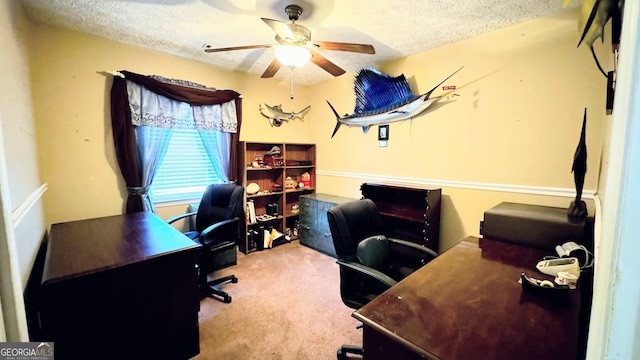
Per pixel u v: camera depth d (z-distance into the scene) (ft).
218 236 8.27
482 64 8.15
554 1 6.32
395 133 10.45
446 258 5.35
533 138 7.41
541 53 7.16
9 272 2.22
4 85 4.70
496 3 6.41
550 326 3.26
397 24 7.45
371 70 10.48
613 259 1.21
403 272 6.13
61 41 7.77
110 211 8.83
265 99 12.59
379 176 11.09
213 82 10.94
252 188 11.97
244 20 7.31
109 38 8.49
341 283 5.56
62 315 4.41
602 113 6.41
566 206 7.00
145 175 9.20
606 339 1.25
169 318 5.43
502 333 3.14
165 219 10.18
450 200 9.07
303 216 12.45
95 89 8.40
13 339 2.24
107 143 8.70
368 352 3.48
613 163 1.27
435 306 3.68
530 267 4.92
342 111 12.40
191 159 11.00
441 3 6.41
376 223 6.58
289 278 9.22
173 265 5.45
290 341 6.20
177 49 9.36
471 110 8.46
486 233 6.57
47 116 7.63
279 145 12.88
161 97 9.39
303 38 6.52
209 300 7.86
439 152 9.26
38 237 6.21
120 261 4.96
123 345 4.96
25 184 5.52
